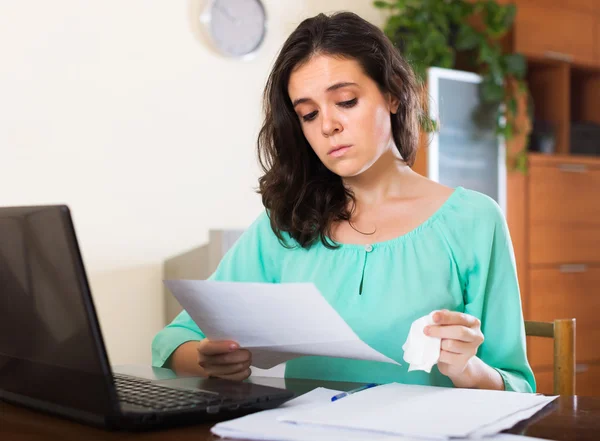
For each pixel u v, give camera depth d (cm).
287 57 133
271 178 148
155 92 308
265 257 150
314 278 140
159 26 309
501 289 136
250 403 96
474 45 360
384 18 370
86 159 292
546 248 383
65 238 88
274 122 143
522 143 376
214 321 114
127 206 301
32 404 100
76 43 290
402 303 133
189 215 316
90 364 91
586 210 399
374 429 84
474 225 138
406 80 137
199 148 319
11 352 106
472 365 115
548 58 388
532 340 368
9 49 277
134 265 302
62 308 92
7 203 276
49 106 285
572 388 139
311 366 136
